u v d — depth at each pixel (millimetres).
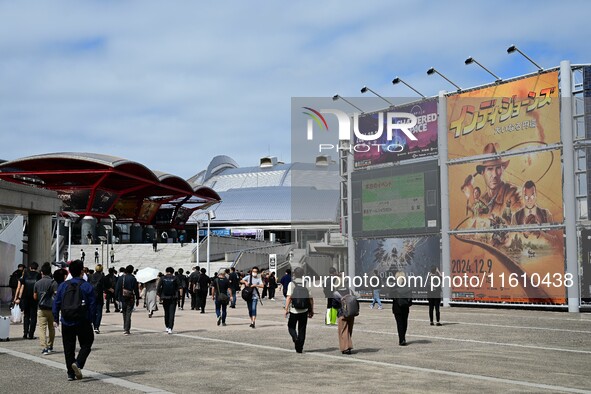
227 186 145500
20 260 45812
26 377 11766
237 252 76688
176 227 109750
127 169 77312
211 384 10969
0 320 17766
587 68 32062
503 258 34375
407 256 38094
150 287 27844
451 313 31062
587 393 10062
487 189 35188
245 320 26125
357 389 10438
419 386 10719
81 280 11633
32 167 75688
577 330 21672
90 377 11758
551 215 32656
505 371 12500
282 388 10555
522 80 34062
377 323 24422
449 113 36969
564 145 32156
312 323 24453
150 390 10344
